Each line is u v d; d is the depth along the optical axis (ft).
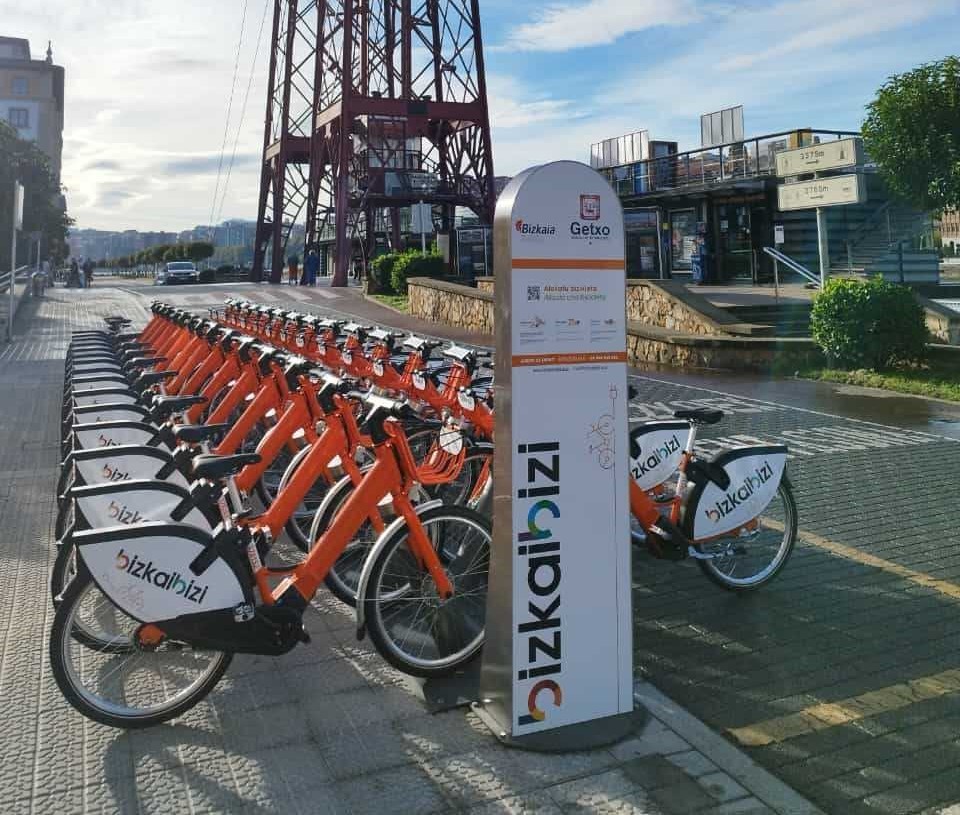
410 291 81.15
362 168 112.68
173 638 11.66
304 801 10.24
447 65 110.22
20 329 71.56
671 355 49.78
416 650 13.35
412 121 111.04
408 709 12.35
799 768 10.91
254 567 12.37
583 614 11.57
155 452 15.78
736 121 86.53
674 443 17.06
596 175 11.32
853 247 71.87
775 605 15.94
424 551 13.19
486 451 16.90
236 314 35.55
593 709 11.69
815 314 44.62
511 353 10.96
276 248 133.39
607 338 11.51
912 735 11.62
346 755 11.18
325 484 18.71
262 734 11.73
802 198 50.55
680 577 17.43
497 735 11.38
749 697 12.68
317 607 16.08
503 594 11.35
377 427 13.17
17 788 10.54
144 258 294.66
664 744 11.30
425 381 22.16
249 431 20.43
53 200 199.93
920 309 42.93
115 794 10.43
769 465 16.53
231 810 10.10
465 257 99.30
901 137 47.34
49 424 33.50
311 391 17.03
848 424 32.71
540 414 11.18
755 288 71.72
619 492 11.73
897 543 19.13
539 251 11.01
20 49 344.90
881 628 14.89
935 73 47.09
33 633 14.92
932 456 27.30
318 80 120.57
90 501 13.37
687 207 83.46
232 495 13.58
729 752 11.14
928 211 51.60
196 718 12.14
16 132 174.70
